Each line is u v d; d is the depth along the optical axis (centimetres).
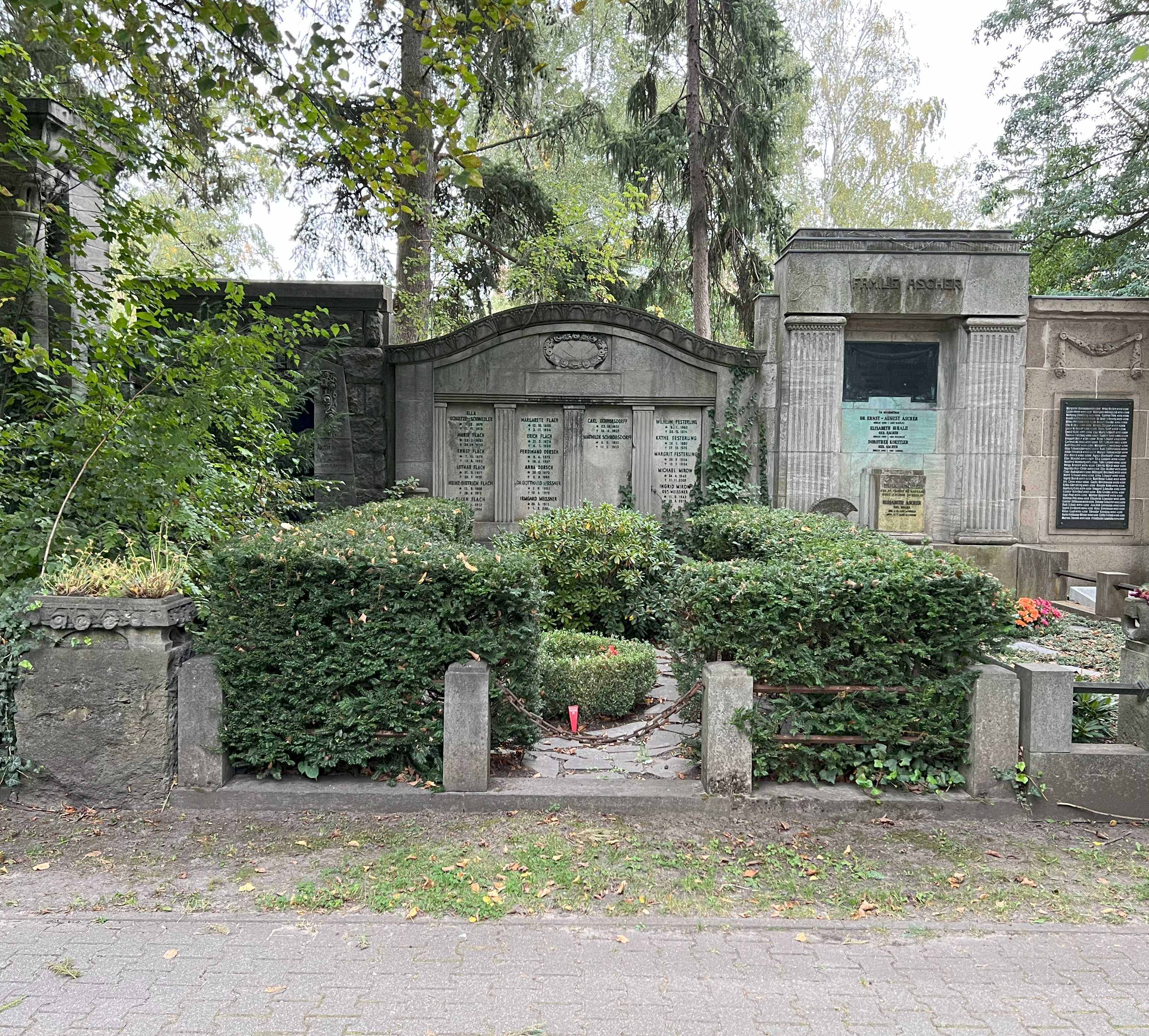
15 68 678
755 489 1207
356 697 456
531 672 482
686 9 1717
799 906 352
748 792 451
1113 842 422
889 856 401
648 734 490
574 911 345
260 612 449
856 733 462
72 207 905
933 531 1241
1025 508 1221
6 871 379
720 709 450
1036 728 448
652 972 301
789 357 1201
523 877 371
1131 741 468
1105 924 341
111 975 295
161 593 454
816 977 299
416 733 454
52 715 447
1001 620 457
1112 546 1222
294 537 484
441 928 331
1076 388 1211
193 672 451
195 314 1071
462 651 455
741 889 366
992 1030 269
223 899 353
